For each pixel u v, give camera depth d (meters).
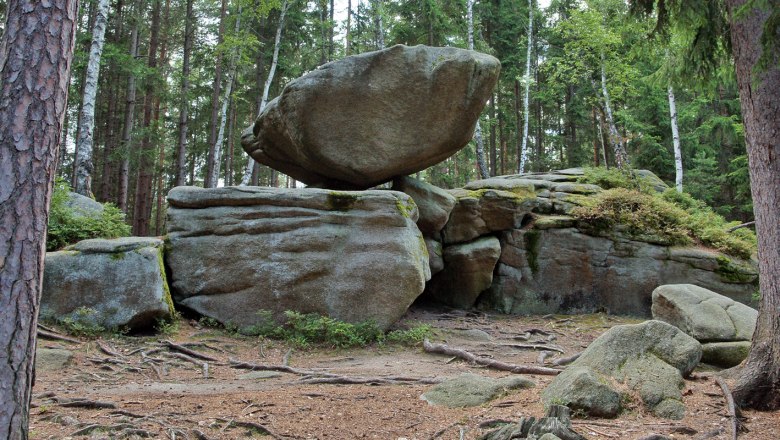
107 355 8.27
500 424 4.98
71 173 27.22
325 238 10.70
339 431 4.93
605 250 14.01
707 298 8.95
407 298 10.52
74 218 11.08
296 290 10.41
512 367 8.21
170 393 6.39
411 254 10.70
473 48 22.08
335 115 11.39
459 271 14.32
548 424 4.36
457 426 5.03
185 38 24.20
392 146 11.43
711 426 4.84
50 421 4.99
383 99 11.32
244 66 23.38
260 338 9.87
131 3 22.81
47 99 3.67
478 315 13.65
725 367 7.71
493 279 14.46
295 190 11.12
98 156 28.08
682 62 8.73
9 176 3.46
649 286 13.63
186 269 10.69
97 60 14.42
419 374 7.79
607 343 6.12
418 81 11.25
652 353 6.03
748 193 20.08
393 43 27.17
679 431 4.71
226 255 10.69
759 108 5.82
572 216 14.44
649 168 23.77
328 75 11.31
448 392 6.11
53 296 9.25
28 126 3.56
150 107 23.97
